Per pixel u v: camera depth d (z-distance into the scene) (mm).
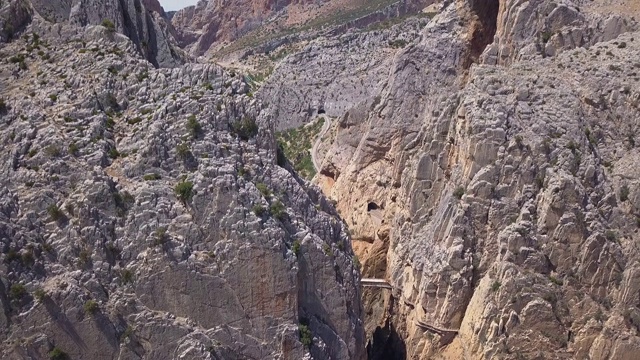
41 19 75750
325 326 71750
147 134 69500
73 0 77250
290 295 68750
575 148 91875
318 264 71812
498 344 86000
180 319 66125
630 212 89875
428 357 92375
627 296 84938
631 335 83625
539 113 95000
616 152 94938
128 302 65062
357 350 74188
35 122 68000
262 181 72000
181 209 67812
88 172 66625
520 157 91812
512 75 100625
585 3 116250
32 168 66188
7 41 74125
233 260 67562
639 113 95938
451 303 91750
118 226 66312
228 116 72625
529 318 85688
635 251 86375
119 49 74312
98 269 65000
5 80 71750
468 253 92000
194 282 66562
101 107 71188
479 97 96938
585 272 86625
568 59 103062
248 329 67812
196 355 65000
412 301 97250
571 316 85938
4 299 61875
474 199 92500
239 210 67938
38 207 64875
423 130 110062
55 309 62750
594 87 98125
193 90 73125
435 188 102125
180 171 69188
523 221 88938
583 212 87438
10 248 62688
